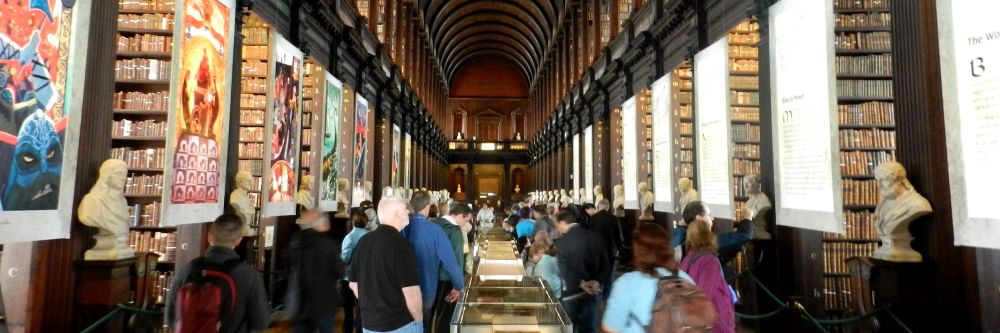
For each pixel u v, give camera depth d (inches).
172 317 109.7
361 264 124.6
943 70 143.3
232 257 113.0
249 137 352.8
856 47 259.3
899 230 168.7
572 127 884.6
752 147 331.0
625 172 495.5
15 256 161.8
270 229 341.4
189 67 214.4
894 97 180.1
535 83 1550.2
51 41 148.8
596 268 182.1
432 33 1301.7
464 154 1669.5
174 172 202.7
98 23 180.4
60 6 151.8
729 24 319.6
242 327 112.3
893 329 167.9
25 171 139.6
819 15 198.8
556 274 216.4
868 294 184.7
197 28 220.2
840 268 247.9
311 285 162.9
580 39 882.8
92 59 177.3
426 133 1168.2
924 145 165.6
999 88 130.6
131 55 264.4
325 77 404.2
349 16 514.0
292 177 335.6
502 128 1784.0
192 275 108.4
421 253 169.8
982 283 156.8
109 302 170.2
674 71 384.2
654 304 83.8
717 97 297.6
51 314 162.6
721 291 111.2
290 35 370.6
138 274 191.2
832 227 188.2
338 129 437.1
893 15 180.7
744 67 340.8
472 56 1786.4
